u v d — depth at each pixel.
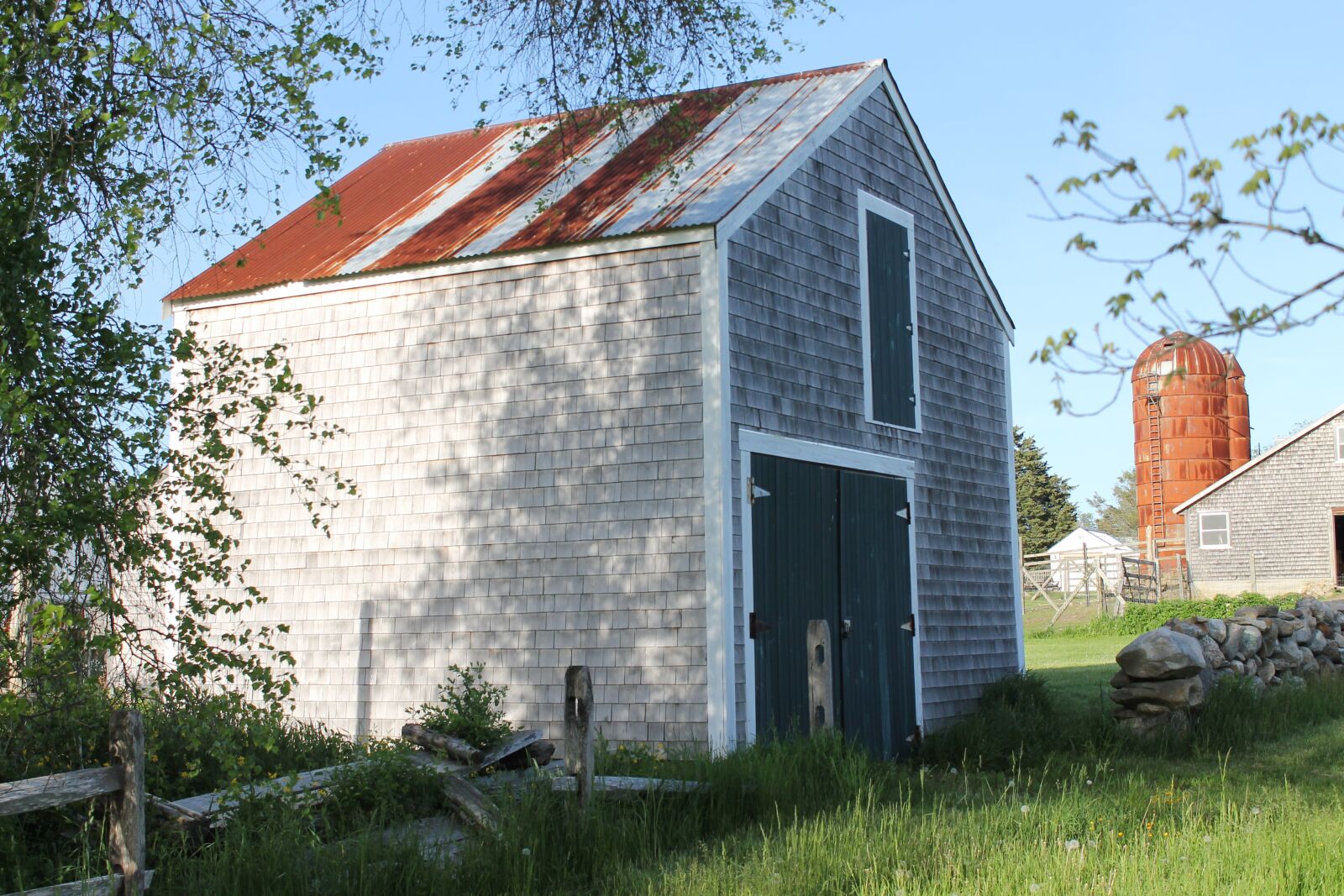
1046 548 65.25
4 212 7.52
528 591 11.87
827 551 12.61
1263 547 42.44
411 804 8.57
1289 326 4.10
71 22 7.88
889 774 10.44
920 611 14.26
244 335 13.75
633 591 11.38
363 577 12.69
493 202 13.83
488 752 9.48
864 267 13.87
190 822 7.42
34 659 7.10
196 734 7.41
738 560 11.27
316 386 13.24
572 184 13.57
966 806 9.27
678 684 11.06
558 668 11.62
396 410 12.78
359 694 12.50
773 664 11.55
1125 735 12.98
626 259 11.84
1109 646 31.23
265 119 8.69
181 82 8.40
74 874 6.75
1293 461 42.38
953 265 15.96
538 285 12.26
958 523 15.31
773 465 11.89
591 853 7.40
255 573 13.22
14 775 7.87
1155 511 48.53
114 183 8.22
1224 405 48.31
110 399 7.61
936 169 15.67
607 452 11.69
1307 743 12.93
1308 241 4.08
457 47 12.17
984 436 16.25
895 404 14.16
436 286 12.77
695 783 8.79
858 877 6.92
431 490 12.48
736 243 11.71
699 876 6.93
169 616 13.02
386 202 15.12
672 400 11.45
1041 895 6.26
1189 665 13.04
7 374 6.79
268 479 13.31
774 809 8.71
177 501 13.47
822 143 13.32
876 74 14.49
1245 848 7.03
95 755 8.16
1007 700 14.92
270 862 6.71
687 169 12.89
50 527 7.21
